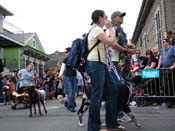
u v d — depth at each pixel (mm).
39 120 7848
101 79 5160
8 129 6520
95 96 5145
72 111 9383
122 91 6031
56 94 20109
